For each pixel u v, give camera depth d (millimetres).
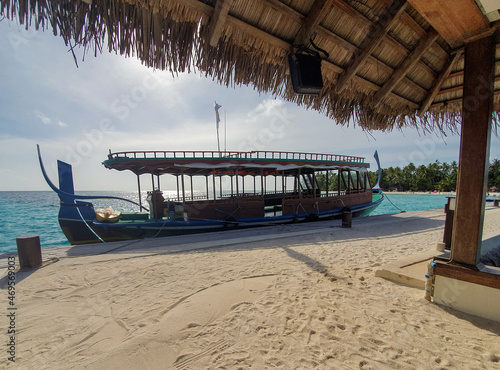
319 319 3047
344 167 15102
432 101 3789
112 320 3209
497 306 2770
